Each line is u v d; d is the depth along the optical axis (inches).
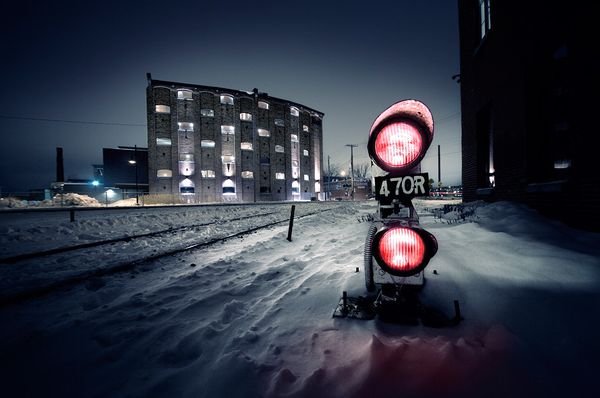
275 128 2162.9
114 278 169.8
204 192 1822.1
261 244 259.0
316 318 88.8
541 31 200.1
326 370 61.3
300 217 553.3
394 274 55.6
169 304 122.2
